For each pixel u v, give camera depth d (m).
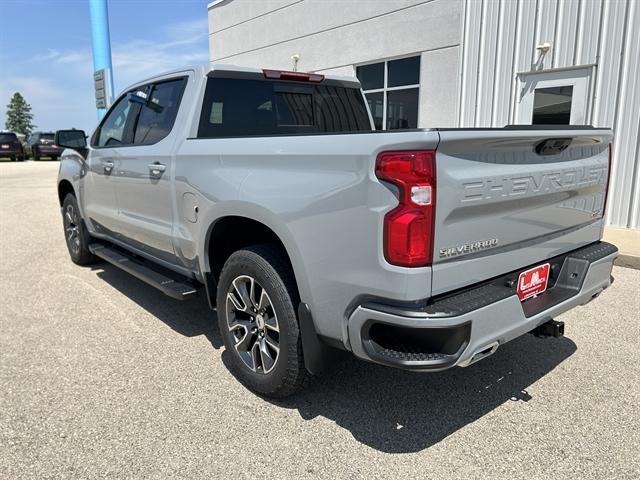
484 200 2.29
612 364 3.38
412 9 9.50
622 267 5.72
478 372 3.29
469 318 2.15
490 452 2.49
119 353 3.60
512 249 2.55
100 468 2.38
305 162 2.45
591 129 2.90
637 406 2.88
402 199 2.09
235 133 3.69
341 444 2.56
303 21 12.00
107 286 5.18
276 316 2.74
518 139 2.37
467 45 8.65
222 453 2.49
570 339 3.79
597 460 2.42
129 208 4.23
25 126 83.25
